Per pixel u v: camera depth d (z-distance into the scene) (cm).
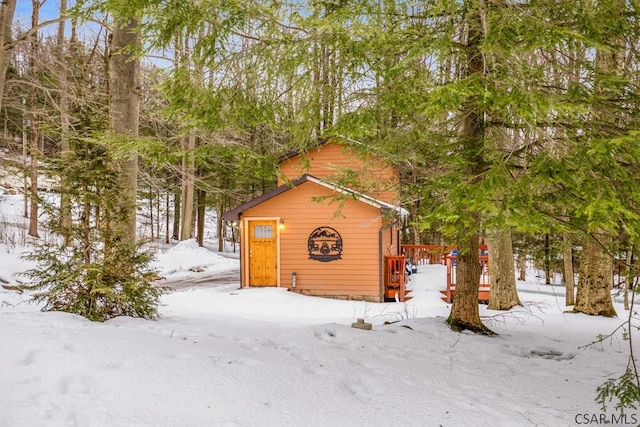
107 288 576
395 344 591
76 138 597
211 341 510
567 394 446
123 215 638
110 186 623
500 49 362
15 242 1666
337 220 1465
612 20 421
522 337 700
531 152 435
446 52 420
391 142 627
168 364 395
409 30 430
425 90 470
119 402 324
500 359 562
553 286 1923
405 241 2670
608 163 344
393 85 482
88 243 611
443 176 485
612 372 530
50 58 1084
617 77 418
